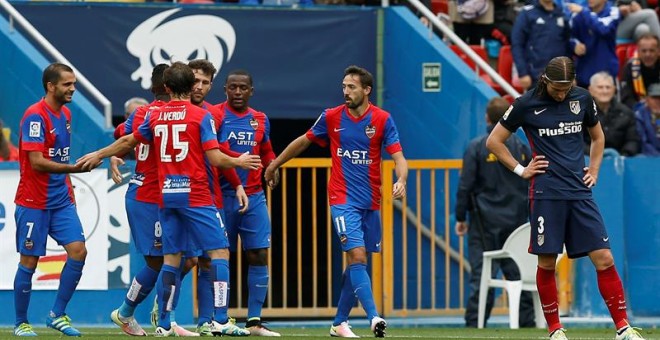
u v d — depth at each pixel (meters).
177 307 47.91
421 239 54.97
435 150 57.12
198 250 38.84
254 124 40.81
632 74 59.62
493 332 44.31
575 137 35.06
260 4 58.22
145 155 38.28
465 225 49.25
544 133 34.94
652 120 57.91
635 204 52.84
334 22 58.25
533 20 58.34
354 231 38.25
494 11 63.25
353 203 38.69
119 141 37.03
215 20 57.19
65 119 38.56
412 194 55.44
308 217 55.97
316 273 52.62
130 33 56.53
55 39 56.12
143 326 46.94
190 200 36.34
